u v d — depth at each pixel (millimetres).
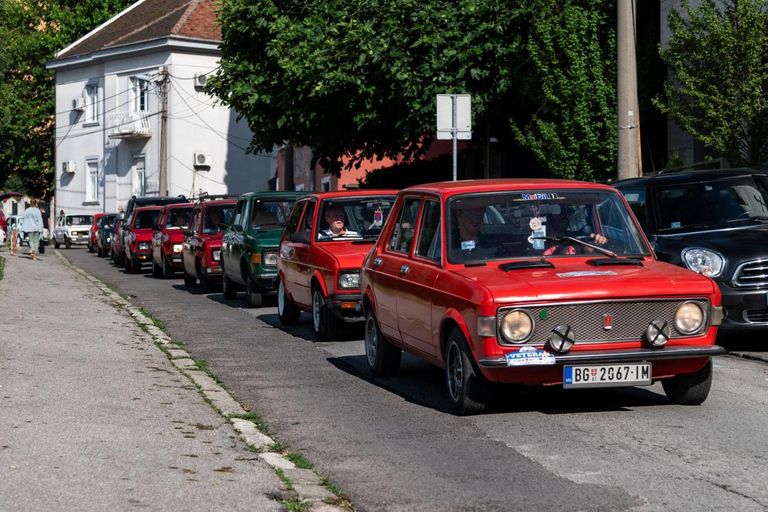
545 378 8234
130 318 16750
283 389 10438
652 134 24969
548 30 21391
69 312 17078
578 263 8977
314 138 28000
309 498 6223
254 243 19172
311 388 10484
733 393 9633
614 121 20906
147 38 56594
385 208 15141
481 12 24781
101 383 10172
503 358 8109
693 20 17641
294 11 27938
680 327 8398
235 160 57688
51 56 68125
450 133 18844
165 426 8242
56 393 9461
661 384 10078
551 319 8203
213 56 56656
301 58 26188
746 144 17516
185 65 56062
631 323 8320
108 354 12336
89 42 62719
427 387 10406
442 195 9547
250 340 14562
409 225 10320
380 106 26547
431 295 9141
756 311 12023
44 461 6871
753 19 17000
